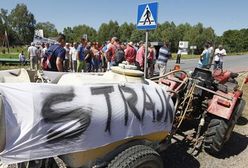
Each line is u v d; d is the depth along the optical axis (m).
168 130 3.42
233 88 5.59
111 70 3.39
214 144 4.64
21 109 2.29
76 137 2.50
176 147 4.89
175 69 5.36
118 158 2.81
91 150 2.71
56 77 3.72
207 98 5.19
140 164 2.85
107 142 2.70
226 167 4.48
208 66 6.94
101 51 14.23
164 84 4.98
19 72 3.56
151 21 5.93
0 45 74.69
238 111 4.97
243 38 97.25
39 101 2.35
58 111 2.42
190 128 5.42
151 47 12.67
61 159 2.79
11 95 2.29
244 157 4.92
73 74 3.23
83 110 2.54
